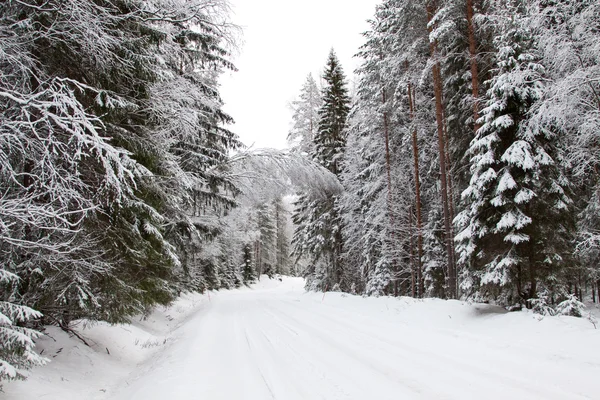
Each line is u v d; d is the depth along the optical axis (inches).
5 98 197.0
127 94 322.7
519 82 386.6
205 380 226.4
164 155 385.7
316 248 970.7
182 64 464.4
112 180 197.2
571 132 462.3
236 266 2033.7
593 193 523.5
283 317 539.8
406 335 369.7
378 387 212.5
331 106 1002.7
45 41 234.4
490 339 311.7
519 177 392.5
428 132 700.0
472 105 496.7
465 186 626.8
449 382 218.4
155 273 435.5
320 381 225.1
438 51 593.0
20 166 214.2
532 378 218.1
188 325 509.4
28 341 165.5
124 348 346.3
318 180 832.9
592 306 641.0
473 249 410.6
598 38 405.4
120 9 287.9
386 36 634.2
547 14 445.7
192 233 677.3
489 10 492.7
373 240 842.8
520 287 392.8
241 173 729.6
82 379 246.1
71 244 235.5
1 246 198.4
